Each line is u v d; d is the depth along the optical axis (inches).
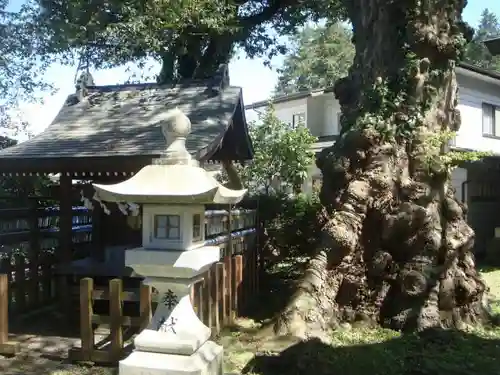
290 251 406.6
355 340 243.3
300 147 586.2
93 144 298.0
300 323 244.2
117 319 208.8
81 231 374.6
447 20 302.8
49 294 329.7
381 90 292.8
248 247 352.5
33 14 465.4
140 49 482.9
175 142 143.5
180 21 450.3
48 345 242.7
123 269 286.5
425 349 230.1
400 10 299.1
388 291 274.2
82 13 443.5
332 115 762.8
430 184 281.3
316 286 260.7
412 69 289.1
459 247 278.1
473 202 565.9
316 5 621.0
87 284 212.5
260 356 213.3
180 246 138.1
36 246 322.3
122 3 433.7
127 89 380.2
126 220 327.0
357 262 274.1
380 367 202.8
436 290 264.4
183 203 136.3
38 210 328.2
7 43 481.4
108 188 134.3
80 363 212.4
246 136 392.2
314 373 199.5
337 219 272.1
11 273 297.0
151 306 209.3
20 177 360.8
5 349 224.4
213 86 360.5
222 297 262.2
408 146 288.0
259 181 596.4
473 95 630.5
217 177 489.1
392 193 275.0
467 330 260.8
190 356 136.6
